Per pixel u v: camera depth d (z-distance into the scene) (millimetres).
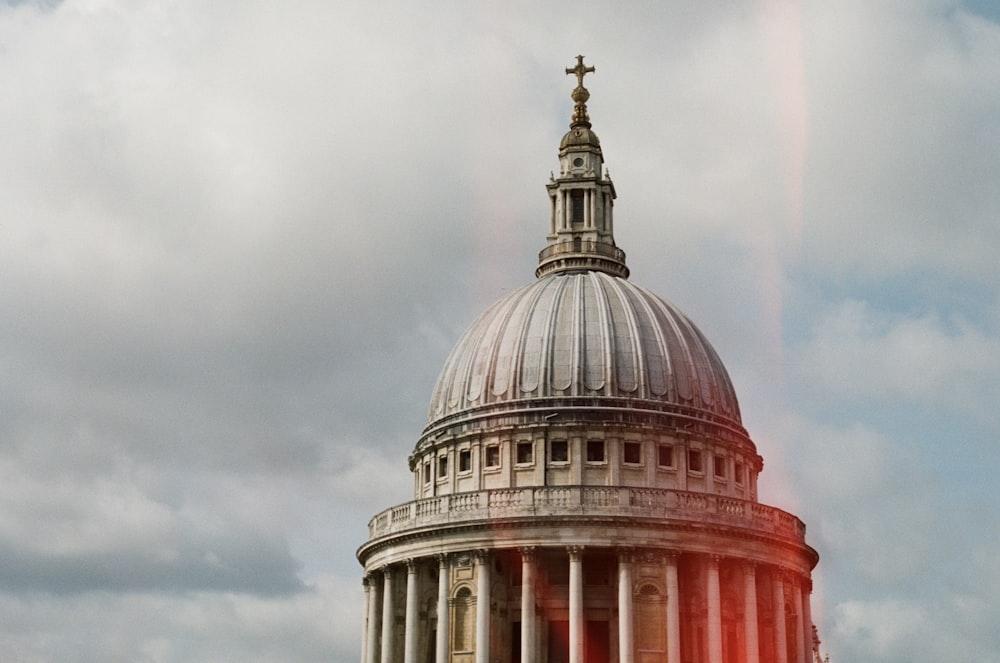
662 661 119250
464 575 123062
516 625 122812
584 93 151125
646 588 120750
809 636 134000
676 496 122688
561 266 143375
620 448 128125
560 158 148250
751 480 136625
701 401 133750
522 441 129500
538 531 120812
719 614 121812
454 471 132500
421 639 125250
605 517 120000
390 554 128250
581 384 130625
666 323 137750
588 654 121062
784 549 127875
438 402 139000
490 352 135625
